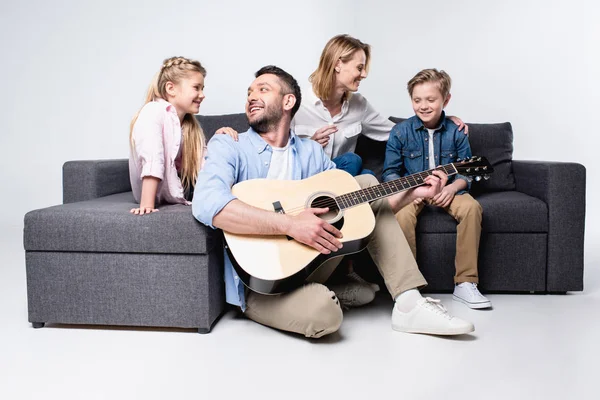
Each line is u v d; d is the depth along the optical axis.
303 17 3.66
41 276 1.96
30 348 1.80
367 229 1.81
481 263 2.37
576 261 2.38
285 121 2.05
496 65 3.61
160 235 1.89
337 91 2.58
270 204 1.86
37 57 3.94
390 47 3.63
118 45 3.84
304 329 1.82
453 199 2.33
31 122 3.99
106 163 2.71
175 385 1.52
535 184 2.50
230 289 1.98
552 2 3.57
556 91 3.63
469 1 3.57
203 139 2.40
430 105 2.48
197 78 2.28
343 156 2.47
